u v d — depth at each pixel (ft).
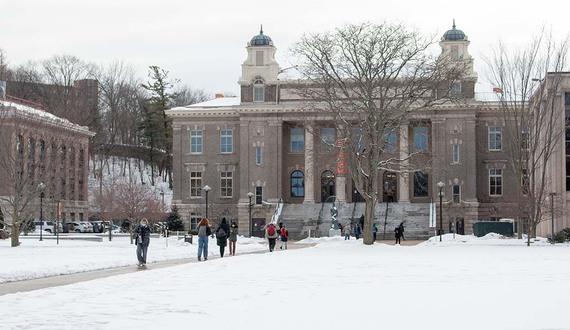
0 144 208.85
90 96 501.56
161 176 488.02
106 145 478.59
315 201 338.34
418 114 322.34
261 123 337.31
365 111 206.39
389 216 311.68
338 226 301.63
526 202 219.41
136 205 277.85
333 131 336.70
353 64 207.31
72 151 347.15
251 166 336.90
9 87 461.78
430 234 299.58
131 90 536.83
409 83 210.59
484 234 249.55
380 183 338.13
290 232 309.83
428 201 330.13
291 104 335.06
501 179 331.98
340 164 270.87
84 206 364.99
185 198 348.59
